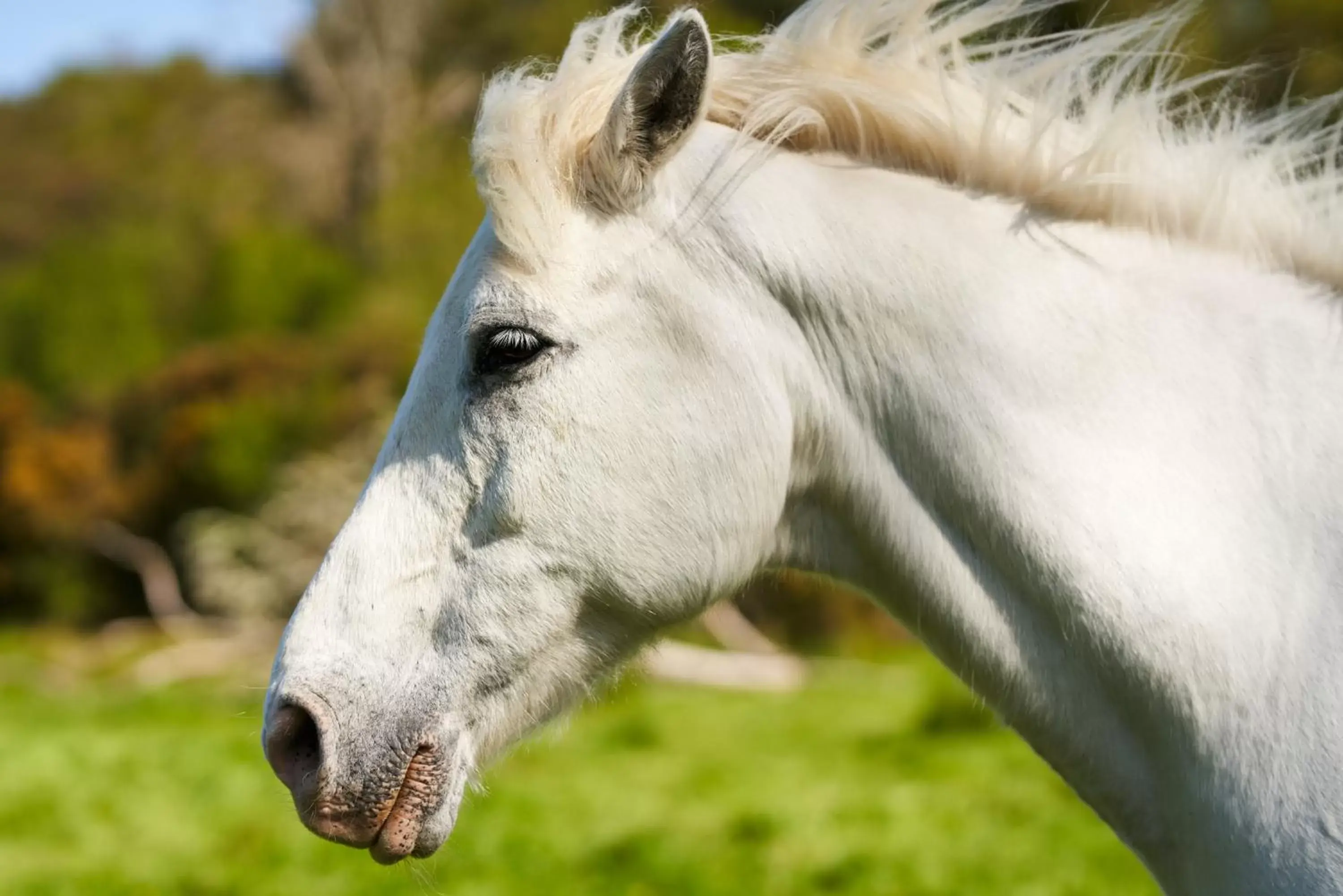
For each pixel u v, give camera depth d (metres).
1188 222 2.40
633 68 2.40
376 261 34.31
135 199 42.28
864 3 2.51
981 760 10.28
